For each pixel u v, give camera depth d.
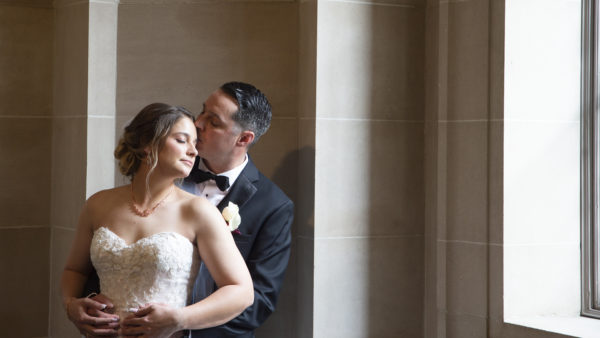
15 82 3.53
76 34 3.42
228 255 2.34
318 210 3.34
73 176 3.43
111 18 3.40
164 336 2.19
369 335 3.47
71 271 2.48
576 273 3.29
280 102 3.48
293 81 3.49
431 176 3.52
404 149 3.52
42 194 3.60
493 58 3.18
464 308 3.30
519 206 3.18
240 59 3.47
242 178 2.98
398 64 3.49
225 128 2.88
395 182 3.50
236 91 2.90
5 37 3.50
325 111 3.34
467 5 3.26
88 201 2.43
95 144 3.37
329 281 3.38
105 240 2.28
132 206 2.34
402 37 3.50
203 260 2.36
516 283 3.18
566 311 3.27
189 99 3.46
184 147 2.33
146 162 2.33
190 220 2.33
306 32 3.41
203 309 2.24
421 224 3.57
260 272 2.91
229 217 2.82
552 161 3.23
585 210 3.28
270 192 3.04
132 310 2.22
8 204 3.54
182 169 2.32
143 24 3.43
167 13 3.44
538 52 3.19
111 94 3.41
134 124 2.33
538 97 3.20
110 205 2.37
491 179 3.20
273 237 2.96
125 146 2.35
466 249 3.29
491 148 3.20
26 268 3.58
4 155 3.52
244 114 2.89
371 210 3.45
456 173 3.32
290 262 3.49
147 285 2.24
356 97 3.40
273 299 2.92
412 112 3.53
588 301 3.27
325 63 3.33
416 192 3.55
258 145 3.47
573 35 3.26
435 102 3.48
